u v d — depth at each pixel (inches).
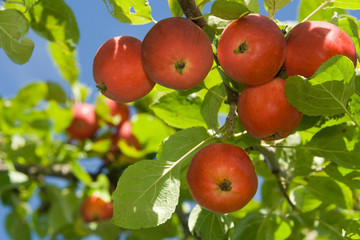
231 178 24.5
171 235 42.9
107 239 43.8
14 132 45.1
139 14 27.4
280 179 31.4
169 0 27.1
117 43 25.9
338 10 29.9
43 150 44.7
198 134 27.4
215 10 24.6
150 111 43.6
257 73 24.4
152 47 24.4
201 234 29.3
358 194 39.1
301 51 24.5
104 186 44.3
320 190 31.9
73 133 45.7
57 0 30.7
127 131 42.9
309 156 32.1
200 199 25.0
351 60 24.6
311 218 32.4
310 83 23.9
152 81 26.2
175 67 24.5
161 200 25.4
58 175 44.2
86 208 43.9
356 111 25.9
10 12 25.9
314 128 28.8
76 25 31.5
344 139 26.6
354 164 26.7
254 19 24.5
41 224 46.5
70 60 41.3
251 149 29.6
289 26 27.4
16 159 44.3
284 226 30.8
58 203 44.4
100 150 43.8
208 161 24.7
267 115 24.9
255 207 35.7
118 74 25.6
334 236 30.8
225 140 25.8
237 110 26.3
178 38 24.2
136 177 25.5
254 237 30.4
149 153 44.3
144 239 43.8
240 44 24.2
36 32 31.5
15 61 26.6
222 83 28.3
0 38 26.2
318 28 24.6
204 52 24.5
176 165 25.9
